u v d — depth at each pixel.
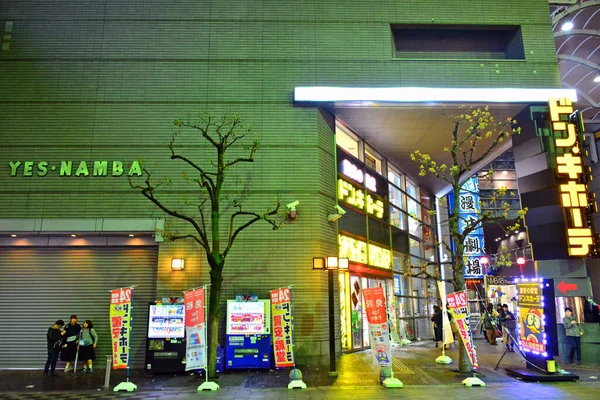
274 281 13.97
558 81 16.09
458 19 16.53
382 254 19.06
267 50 15.81
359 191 17.66
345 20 16.22
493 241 46.78
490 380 11.51
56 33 15.77
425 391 10.07
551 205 15.86
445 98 15.27
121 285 14.38
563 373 11.70
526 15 16.75
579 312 20.17
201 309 11.01
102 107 15.16
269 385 10.85
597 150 25.97
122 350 10.88
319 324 13.80
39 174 14.53
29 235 14.43
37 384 11.30
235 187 14.59
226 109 15.25
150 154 14.80
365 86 15.60
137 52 15.65
